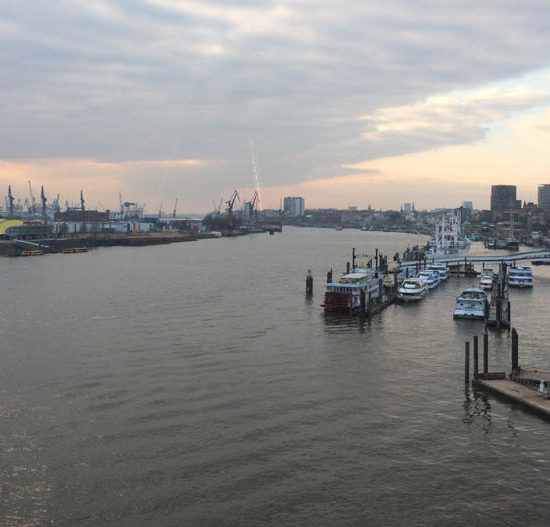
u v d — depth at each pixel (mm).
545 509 43344
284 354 84625
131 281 173250
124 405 62375
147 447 52438
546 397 63500
